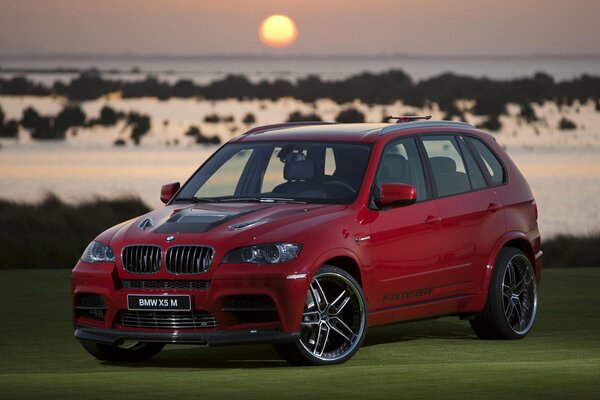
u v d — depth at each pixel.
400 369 16.81
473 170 21.45
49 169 91.44
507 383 15.32
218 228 18.08
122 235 18.61
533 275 22.11
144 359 19.72
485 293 21.08
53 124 141.88
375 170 19.41
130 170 89.94
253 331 17.61
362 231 18.69
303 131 20.66
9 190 74.19
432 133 21.02
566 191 72.00
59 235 45.34
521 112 165.75
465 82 195.00
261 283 17.48
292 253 17.70
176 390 15.02
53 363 19.27
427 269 19.86
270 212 18.55
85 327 18.86
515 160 98.31
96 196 53.94
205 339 17.62
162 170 89.81
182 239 17.92
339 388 15.08
